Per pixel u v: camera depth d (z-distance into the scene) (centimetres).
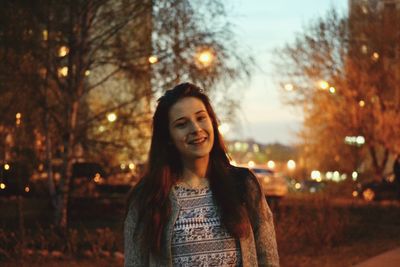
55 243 1320
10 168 1653
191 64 1512
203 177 347
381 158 4600
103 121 1599
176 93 350
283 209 1703
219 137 354
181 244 329
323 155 4491
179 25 1507
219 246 330
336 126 3784
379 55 3528
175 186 341
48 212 1881
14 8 1407
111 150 1591
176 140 345
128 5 1527
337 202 2484
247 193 343
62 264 1191
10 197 2156
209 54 1505
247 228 331
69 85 1541
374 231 1853
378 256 1395
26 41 1422
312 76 3638
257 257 344
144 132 1586
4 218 1759
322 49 3619
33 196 2169
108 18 1550
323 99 3691
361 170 4844
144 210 334
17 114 1487
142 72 1535
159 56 1518
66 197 1573
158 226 330
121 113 1568
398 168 3462
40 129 1567
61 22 1505
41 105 1497
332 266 1261
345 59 3584
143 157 1609
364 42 3584
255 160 10119
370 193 3394
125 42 1553
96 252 1284
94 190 2180
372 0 3609
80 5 1489
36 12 1436
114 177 1920
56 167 1845
